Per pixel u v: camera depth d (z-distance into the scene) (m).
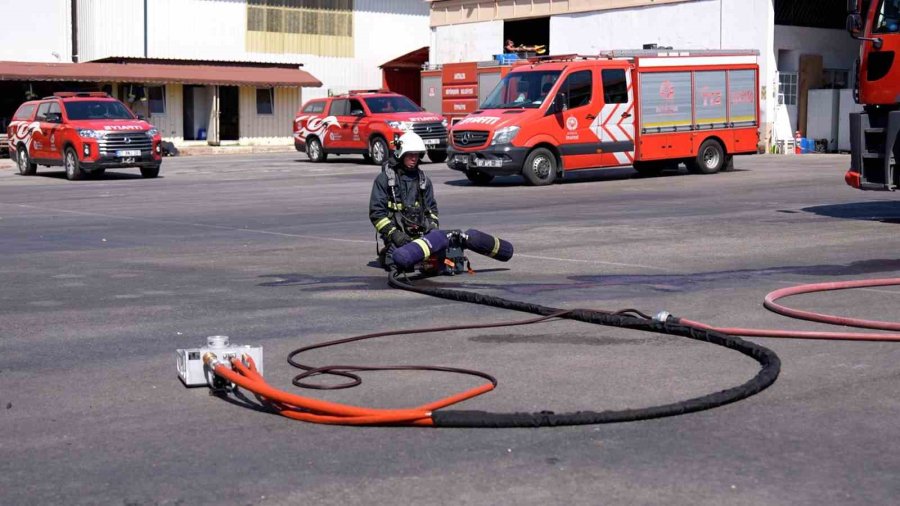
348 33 48.03
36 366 6.36
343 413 5.03
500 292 8.95
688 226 13.84
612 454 4.62
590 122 21.80
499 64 31.23
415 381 5.93
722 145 23.88
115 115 26.27
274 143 44.44
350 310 8.16
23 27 42.97
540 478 4.33
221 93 43.03
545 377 6.00
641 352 6.61
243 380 5.31
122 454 4.69
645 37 36.59
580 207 16.67
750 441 4.80
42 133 26.41
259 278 9.84
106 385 5.89
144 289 9.25
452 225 14.20
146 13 43.19
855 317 7.75
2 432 5.03
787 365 6.24
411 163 10.09
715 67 23.53
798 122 35.09
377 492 4.18
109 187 22.89
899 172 13.26
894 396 5.58
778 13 33.94
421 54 47.34
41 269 10.57
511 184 21.84
